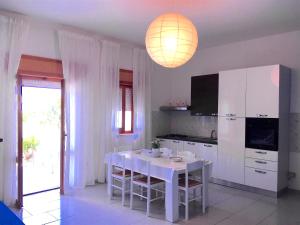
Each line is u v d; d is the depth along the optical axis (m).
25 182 4.66
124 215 3.37
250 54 4.88
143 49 5.57
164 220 3.23
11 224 1.35
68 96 4.25
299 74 4.29
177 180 3.21
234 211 3.53
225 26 4.07
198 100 5.23
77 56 4.39
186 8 3.39
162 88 6.04
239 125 4.45
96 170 4.78
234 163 4.51
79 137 4.45
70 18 3.85
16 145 3.70
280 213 3.46
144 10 3.51
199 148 5.04
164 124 6.10
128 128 5.43
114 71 4.97
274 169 4.04
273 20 3.80
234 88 4.51
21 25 3.73
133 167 3.61
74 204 3.74
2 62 3.56
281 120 4.11
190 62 5.84
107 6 3.39
